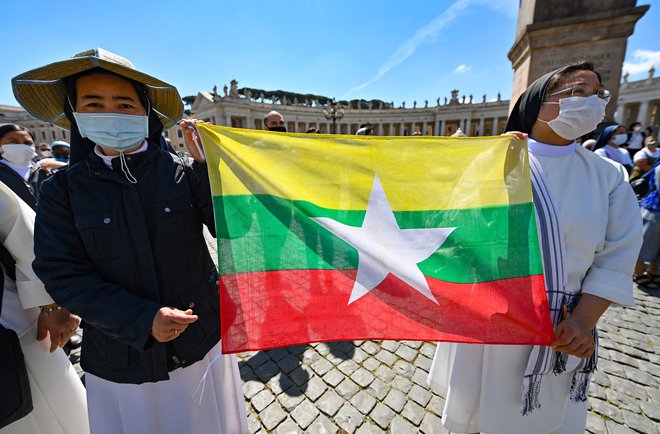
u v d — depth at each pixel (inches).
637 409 92.2
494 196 58.0
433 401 96.9
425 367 112.3
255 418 93.0
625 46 250.2
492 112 2055.9
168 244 52.0
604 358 114.4
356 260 57.5
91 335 53.1
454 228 58.8
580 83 53.7
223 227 53.7
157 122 61.2
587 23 250.1
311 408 95.9
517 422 63.4
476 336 54.5
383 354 120.2
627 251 53.2
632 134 318.0
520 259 55.3
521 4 297.9
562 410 62.3
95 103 50.4
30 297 56.0
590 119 53.0
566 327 52.5
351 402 97.7
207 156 55.3
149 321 44.8
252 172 56.8
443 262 58.0
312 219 58.0
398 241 59.0
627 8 237.3
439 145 61.2
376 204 60.0
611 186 56.7
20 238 54.6
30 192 132.5
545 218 54.6
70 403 63.9
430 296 56.7
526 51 283.1
